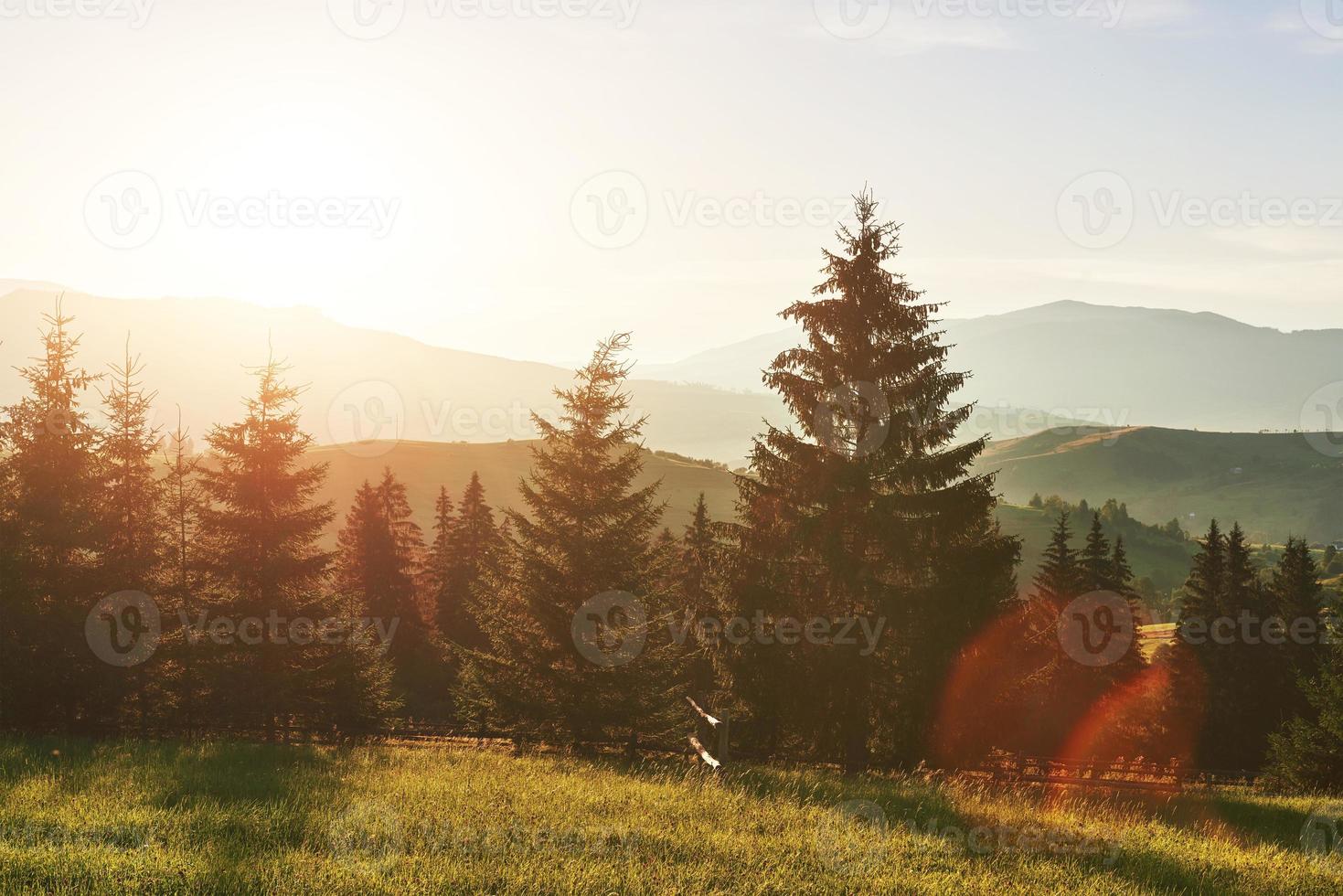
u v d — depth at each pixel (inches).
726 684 989.2
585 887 357.4
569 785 585.6
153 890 322.7
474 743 994.1
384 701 1205.1
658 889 364.5
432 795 517.3
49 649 890.7
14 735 810.2
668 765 787.4
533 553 989.2
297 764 658.8
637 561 1007.6
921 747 945.5
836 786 673.6
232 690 963.3
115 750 701.3
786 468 991.6
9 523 916.6
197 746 761.6
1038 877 434.3
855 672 938.1
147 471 1017.5
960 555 953.5
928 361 991.0
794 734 1004.6
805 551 975.6
